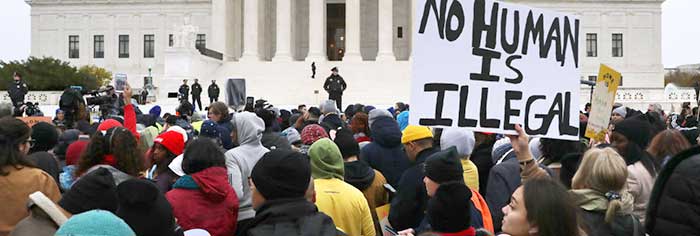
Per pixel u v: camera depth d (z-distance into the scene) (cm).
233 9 8900
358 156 1292
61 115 2314
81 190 820
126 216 713
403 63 8169
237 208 1047
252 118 1219
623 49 10031
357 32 8300
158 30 10219
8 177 939
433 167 911
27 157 1017
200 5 10119
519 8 1048
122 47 10331
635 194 1064
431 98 990
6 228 924
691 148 734
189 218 986
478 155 1401
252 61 8212
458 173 914
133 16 10275
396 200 1088
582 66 10006
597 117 1425
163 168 1227
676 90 7475
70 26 10406
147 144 1523
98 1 10331
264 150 1229
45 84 8588
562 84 1086
